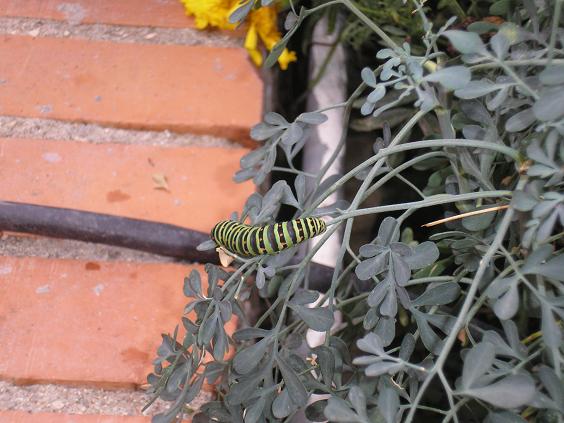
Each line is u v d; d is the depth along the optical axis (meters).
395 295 0.25
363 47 0.45
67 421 0.31
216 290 0.26
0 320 0.32
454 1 0.37
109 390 0.32
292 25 0.29
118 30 0.41
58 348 0.32
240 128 0.38
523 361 0.24
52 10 0.41
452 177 0.30
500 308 0.23
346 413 0.22
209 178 0.37
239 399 0.25
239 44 0.40
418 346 0.35
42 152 0.37
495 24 0.30
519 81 0.24
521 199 0.23
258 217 0.28
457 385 0.24
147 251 0.34
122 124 0.38
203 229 0.35
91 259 0.34
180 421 0.28
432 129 0.36
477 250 0.28
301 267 0.26
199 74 0.39
